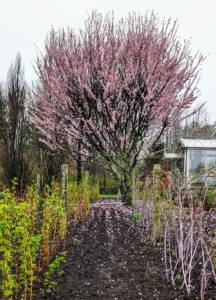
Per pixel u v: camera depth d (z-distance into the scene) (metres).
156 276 3.97
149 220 6.16
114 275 3.98
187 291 3.48
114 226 7.21
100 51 10.26
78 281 3.75
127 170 11.22
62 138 11.58
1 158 14.70
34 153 15.35
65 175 6.54
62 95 10.35
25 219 3.22
